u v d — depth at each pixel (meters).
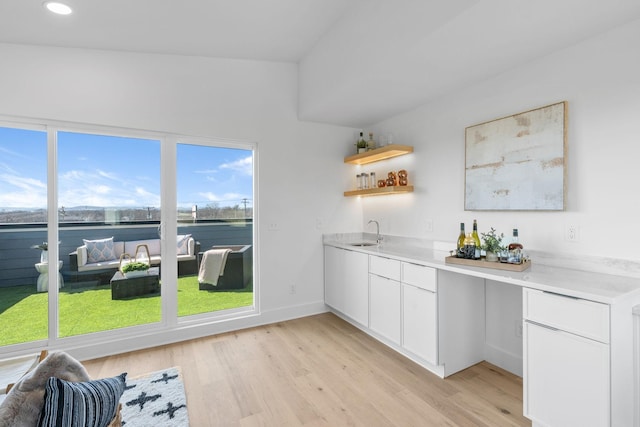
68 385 1.07
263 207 3.46
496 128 2.45
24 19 2.17
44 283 2.66
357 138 4.01
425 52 2.08
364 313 3.11
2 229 2.54
